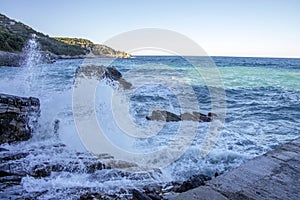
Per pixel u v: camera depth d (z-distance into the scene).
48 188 3.77
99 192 3.69
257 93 15.41
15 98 5.87
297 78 24.09
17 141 5.51
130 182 4.05
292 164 2.29
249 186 1.91
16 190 3.65
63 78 13.28
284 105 11.77
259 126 8.02
